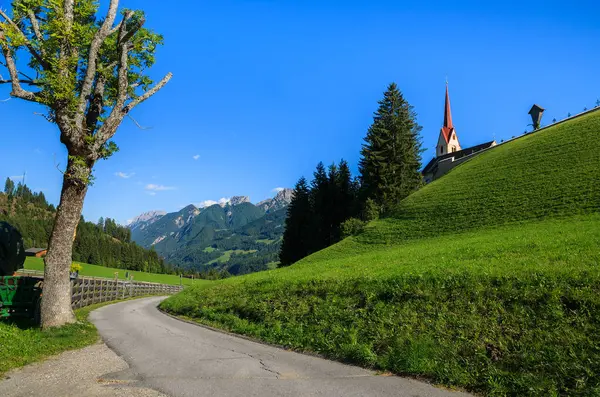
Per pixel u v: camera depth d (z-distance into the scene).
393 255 26.62
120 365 9.38
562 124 57.84
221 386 7.63
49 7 13.92
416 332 10.42
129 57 16.09
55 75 13.28
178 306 23.64
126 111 15.16
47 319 13.52
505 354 8.38
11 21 13.09
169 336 13.93
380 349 10.17
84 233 157.12
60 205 14.09
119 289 36.06
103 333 14.38
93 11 15.16
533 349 8.23
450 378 7.93
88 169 14.25
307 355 10.71
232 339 13.37
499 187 42.75
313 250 79.00
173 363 9.60
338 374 8.62
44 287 13.73
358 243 43.22
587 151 41.44
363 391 7.32
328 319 12.88
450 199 45.72
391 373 8.73
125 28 15.12
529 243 19.11
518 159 49.34
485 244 22.22
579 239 17.73
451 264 16.42
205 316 19.00
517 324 9.38
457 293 11.74
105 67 15.65
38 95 13.56
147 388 7.49
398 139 75.94
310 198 90.44
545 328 8.90
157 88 16.08
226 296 21.02
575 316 8.89
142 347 11.74
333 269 23.03
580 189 33.28
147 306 29.11
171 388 7.49
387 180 73.12
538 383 7.18
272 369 9.03
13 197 196.50
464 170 56.69
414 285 12.97
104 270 121.94
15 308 14.77
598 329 8.25
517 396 7.10
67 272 14.08
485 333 9.40
